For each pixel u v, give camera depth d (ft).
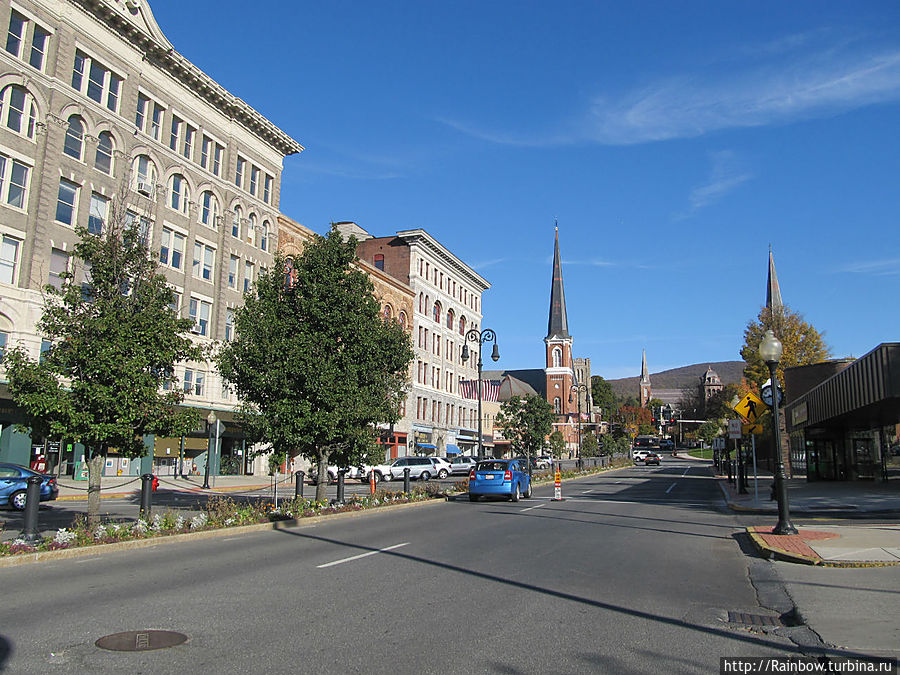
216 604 26.13
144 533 44.93
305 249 70.54
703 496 95.86
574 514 66.54
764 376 205.67
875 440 124.77
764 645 21.33
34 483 40.14
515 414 164.35
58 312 46.85
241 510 55.42
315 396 65.31
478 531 51.44
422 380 215.31
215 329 133.59
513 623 23.67
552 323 426.92
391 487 120.57
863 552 37.47
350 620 23.79
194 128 130.41
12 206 95.45
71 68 103.96
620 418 484.74
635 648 20.92
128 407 46.93
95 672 18.08
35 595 27.89
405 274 212.43
